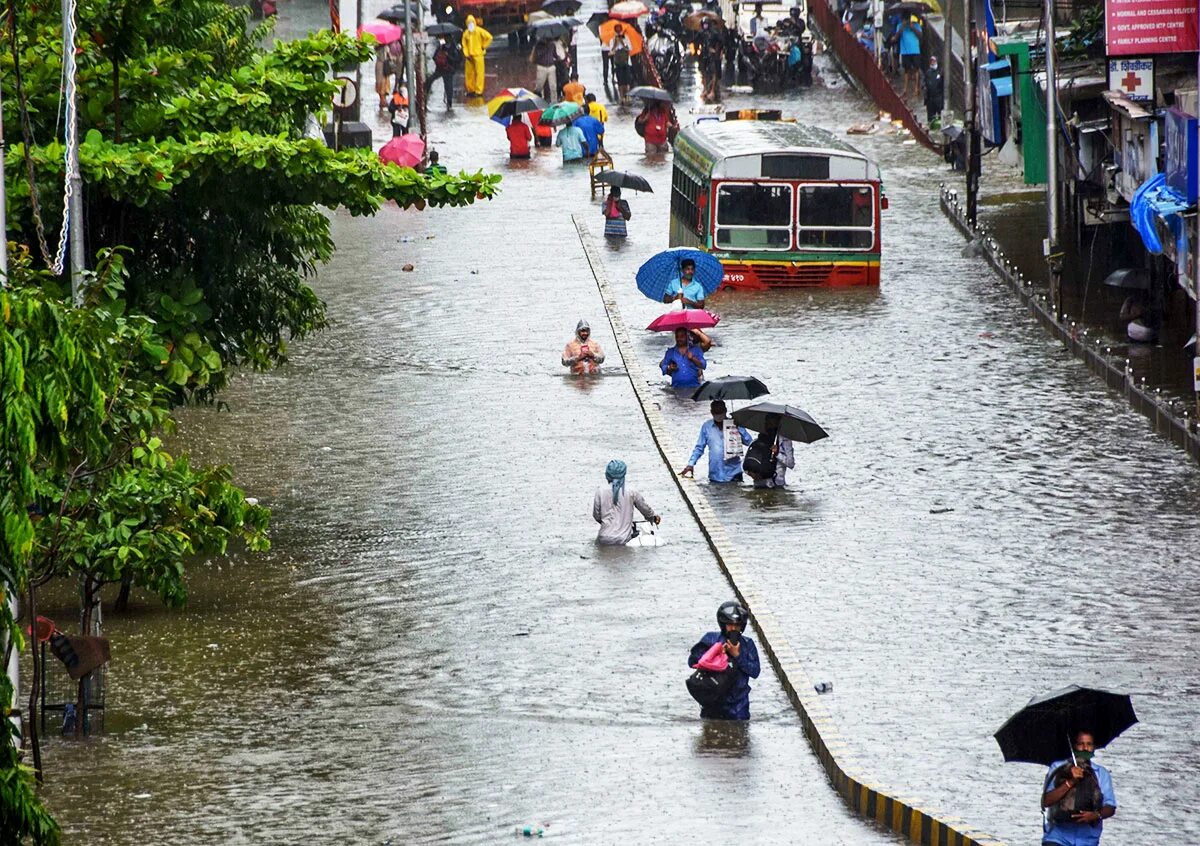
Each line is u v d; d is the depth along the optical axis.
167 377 47.53
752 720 37.84
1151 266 71.25
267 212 51.12
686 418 63.47
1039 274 84.12
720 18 138.75
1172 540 49.00
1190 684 38.69
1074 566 47.00
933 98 123.62
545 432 62.50
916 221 98.19
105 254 36.41
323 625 44.22
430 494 55.62
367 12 155.38
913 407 63.59
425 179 47.59
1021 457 57.34
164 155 45.75
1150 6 61.44
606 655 41.66
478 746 36.09
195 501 41.31
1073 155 84.62
